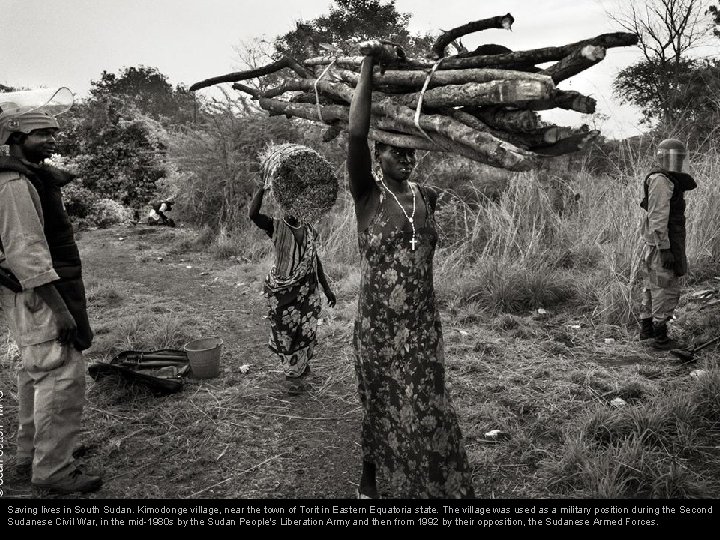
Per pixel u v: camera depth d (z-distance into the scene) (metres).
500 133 2.12
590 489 2.89
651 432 3.30
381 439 2.52
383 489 2.92
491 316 5.65
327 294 4.42
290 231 4.03
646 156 7.49
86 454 3.40
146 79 60.62
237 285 7.40
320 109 3.00
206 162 10.55
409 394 2.38
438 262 6.79
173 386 4.17
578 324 5.39
